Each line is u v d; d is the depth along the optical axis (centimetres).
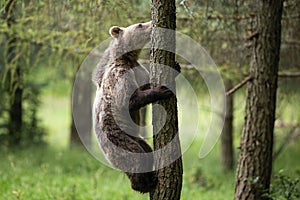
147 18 1243
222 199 1361
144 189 820
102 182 1515
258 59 1013
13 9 1280
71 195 1259
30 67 1444
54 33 1320
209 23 1277
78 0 1176
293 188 994
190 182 1584
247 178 1005
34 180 1439
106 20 1236
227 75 1473
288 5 1220
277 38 1012
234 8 1216
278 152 1534
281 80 1480
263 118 1010
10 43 1449
